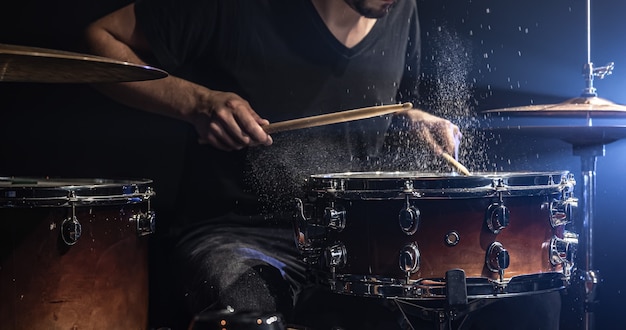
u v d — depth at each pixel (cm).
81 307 184
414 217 179
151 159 289
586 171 238
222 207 251
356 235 186
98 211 186
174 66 257
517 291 184
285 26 257
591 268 236
